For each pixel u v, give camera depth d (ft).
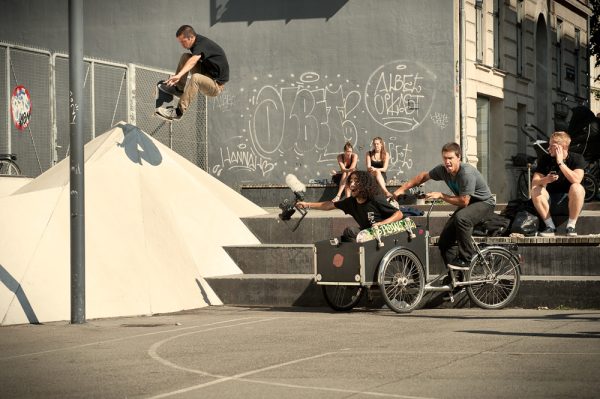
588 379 21.27
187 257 44.09
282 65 75.46
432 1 72.28
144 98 61.26
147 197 45.11
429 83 72.38
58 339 30.35
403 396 19.84
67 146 57.98
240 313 38.70
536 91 104.58
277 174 75.56
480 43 82.79
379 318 35.32
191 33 47.57
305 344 28.14
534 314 35.78
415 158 72.59
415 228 37.52
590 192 59.67
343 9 74.08
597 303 37.78
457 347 26.66
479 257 37.96
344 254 36.91
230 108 76.59
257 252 45.68
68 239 39.86
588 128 60.18
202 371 23.62
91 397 20.61
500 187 87.66
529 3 98.84
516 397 19.52
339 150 74.18
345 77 74.08
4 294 35.32
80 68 34.19
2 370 24.39
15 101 51.78
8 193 48.03
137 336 30.83
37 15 79.30
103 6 78.95
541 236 41.42
